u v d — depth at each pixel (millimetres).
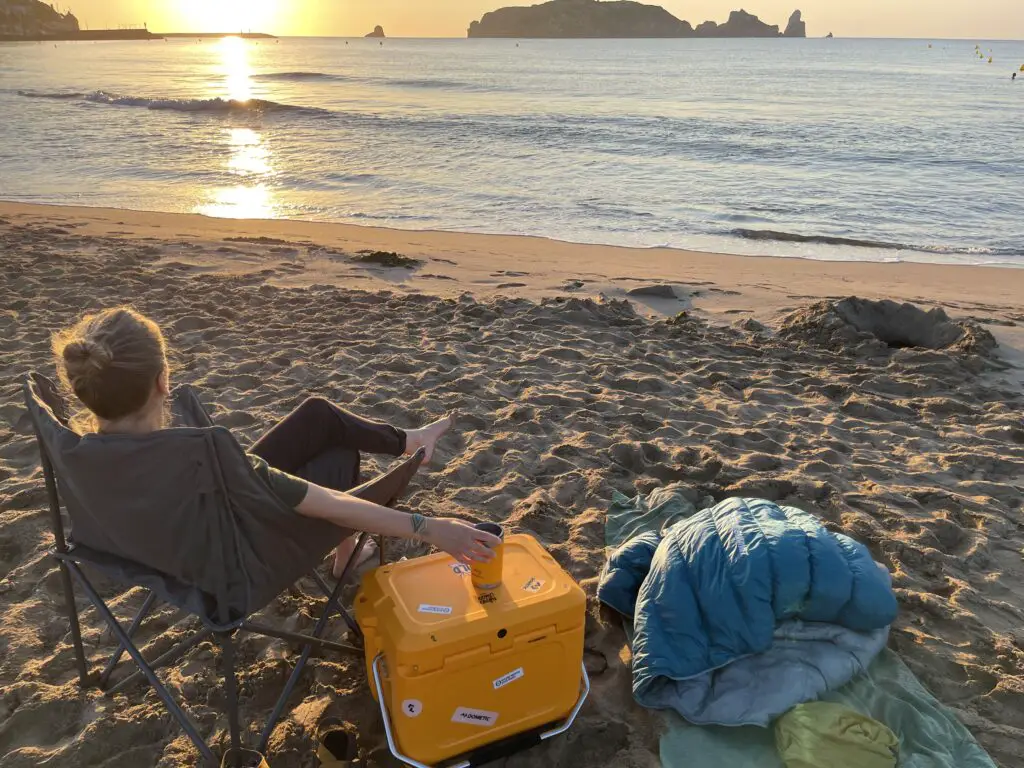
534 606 2336
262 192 16609
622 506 4055
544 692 2457
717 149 23453
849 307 7523
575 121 30078
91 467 1931
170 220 13102
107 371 1965
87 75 64500
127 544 2062
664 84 55500
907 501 4219
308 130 26953
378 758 2484
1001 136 26703
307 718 2615
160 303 7281
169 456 1870
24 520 3699
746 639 2688
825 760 2346
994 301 9336
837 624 2816
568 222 14297
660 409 5336
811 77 67000
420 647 2158
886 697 2684
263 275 8844
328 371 5773
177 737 2566
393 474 2475
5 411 4855
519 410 5152
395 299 7820
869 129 28453
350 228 13008
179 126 27484
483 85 53812
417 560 2541
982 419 5445
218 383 5500
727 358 6590
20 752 2475
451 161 20922
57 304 7059
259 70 78750
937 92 49500
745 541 2803
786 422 5219
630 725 2676
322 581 3055
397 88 50594
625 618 3139
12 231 10555
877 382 6066
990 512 4156
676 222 14430
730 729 2607
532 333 6887
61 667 2865
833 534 3012
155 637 3033
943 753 2496
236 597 2043
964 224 14680
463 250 11336
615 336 6914
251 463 2012
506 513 4043
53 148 22047
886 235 13766
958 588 3469
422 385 5605
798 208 15789
